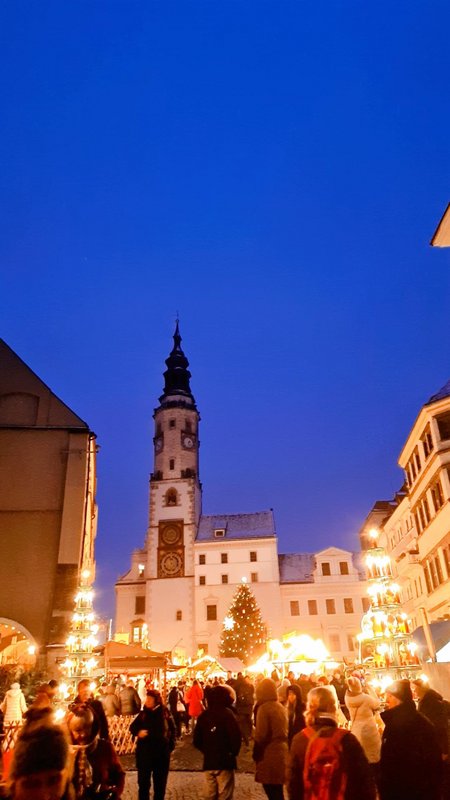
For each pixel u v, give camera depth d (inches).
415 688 333.4
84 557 1114.1
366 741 320.2
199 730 331.3
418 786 230.1
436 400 1284.4
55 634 965.2
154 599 3009.4
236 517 3341.5
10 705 609.6
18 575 1019.3
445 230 598.5
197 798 455.2
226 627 2504.9
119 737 756.6
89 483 1239.5
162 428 3467.0
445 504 1236.5
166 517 3189.0
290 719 444.8
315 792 195.2
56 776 126.6
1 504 1069.1
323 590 2977.4
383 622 568.4
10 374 1179.9
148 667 1009.5
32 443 1120.2
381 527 2060.8
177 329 3929.6
